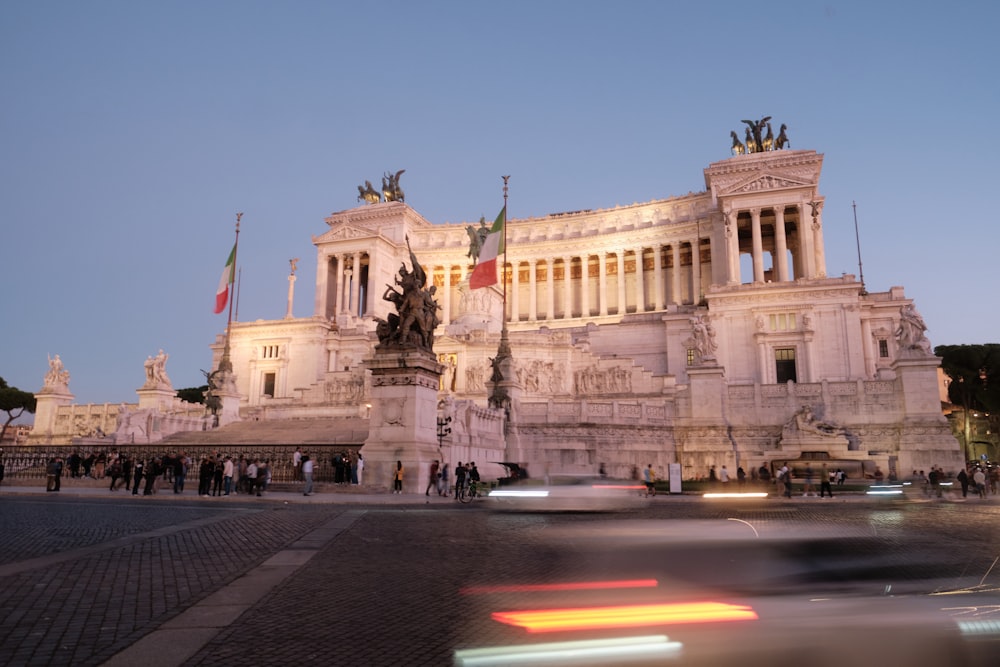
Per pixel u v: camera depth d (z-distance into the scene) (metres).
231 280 67.00
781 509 25.52
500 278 125.12
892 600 6.34
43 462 41.81
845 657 5.69
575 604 7.96
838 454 50.72
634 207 122.19
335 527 17.70
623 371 74.56
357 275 125.12
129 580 10.70
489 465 44.47
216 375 61.44
